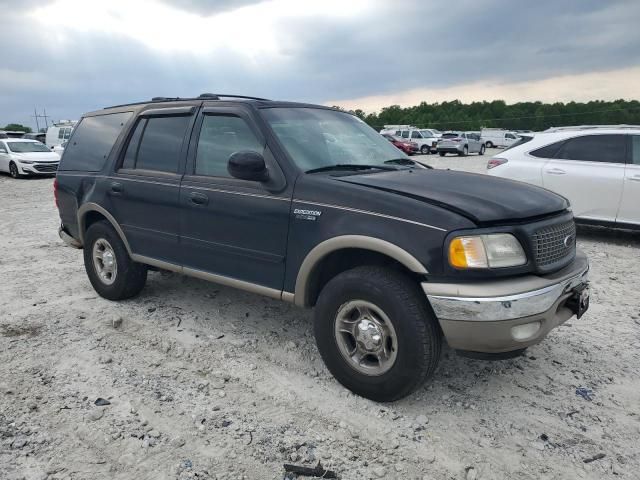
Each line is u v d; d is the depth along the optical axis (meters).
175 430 3.15
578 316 3.44
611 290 5.79
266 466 2.85
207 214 4.12
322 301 3.49
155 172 4.61
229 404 3.43
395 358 3.20
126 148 4.97
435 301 3.02
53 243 8.25
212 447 2.99
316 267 3.56
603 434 3.14
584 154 8.00
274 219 3.70
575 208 8.02
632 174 7.53
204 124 4.36
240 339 4.39
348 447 3.01
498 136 51.09
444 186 3.48
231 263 4.05
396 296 3.13
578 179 7.92
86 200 5.23
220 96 4.61
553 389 3.63
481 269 2.99
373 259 3.45
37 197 14.66
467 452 2.97
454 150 34.97
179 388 3.62
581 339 4.46
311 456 2.92
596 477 2.78
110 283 5.22
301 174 3.66
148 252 4.73
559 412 3.36
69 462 2.85
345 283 3.35
